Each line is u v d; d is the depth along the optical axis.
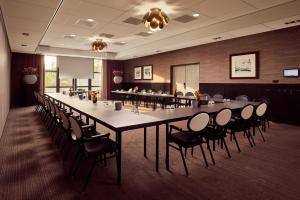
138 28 6.65
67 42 9.13
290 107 5.93
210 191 2.36
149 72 11.54
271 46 6.26
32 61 10.70
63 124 3.35
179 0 4.46
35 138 4.48
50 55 11.20
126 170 2.90
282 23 5.38
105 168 2.96
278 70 6.14
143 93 9.05
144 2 4.55
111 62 13.41
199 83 8.65
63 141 4.24
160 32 7.32
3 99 5.51
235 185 2.50
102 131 5.11
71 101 5.33
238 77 7.19
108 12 5.16
